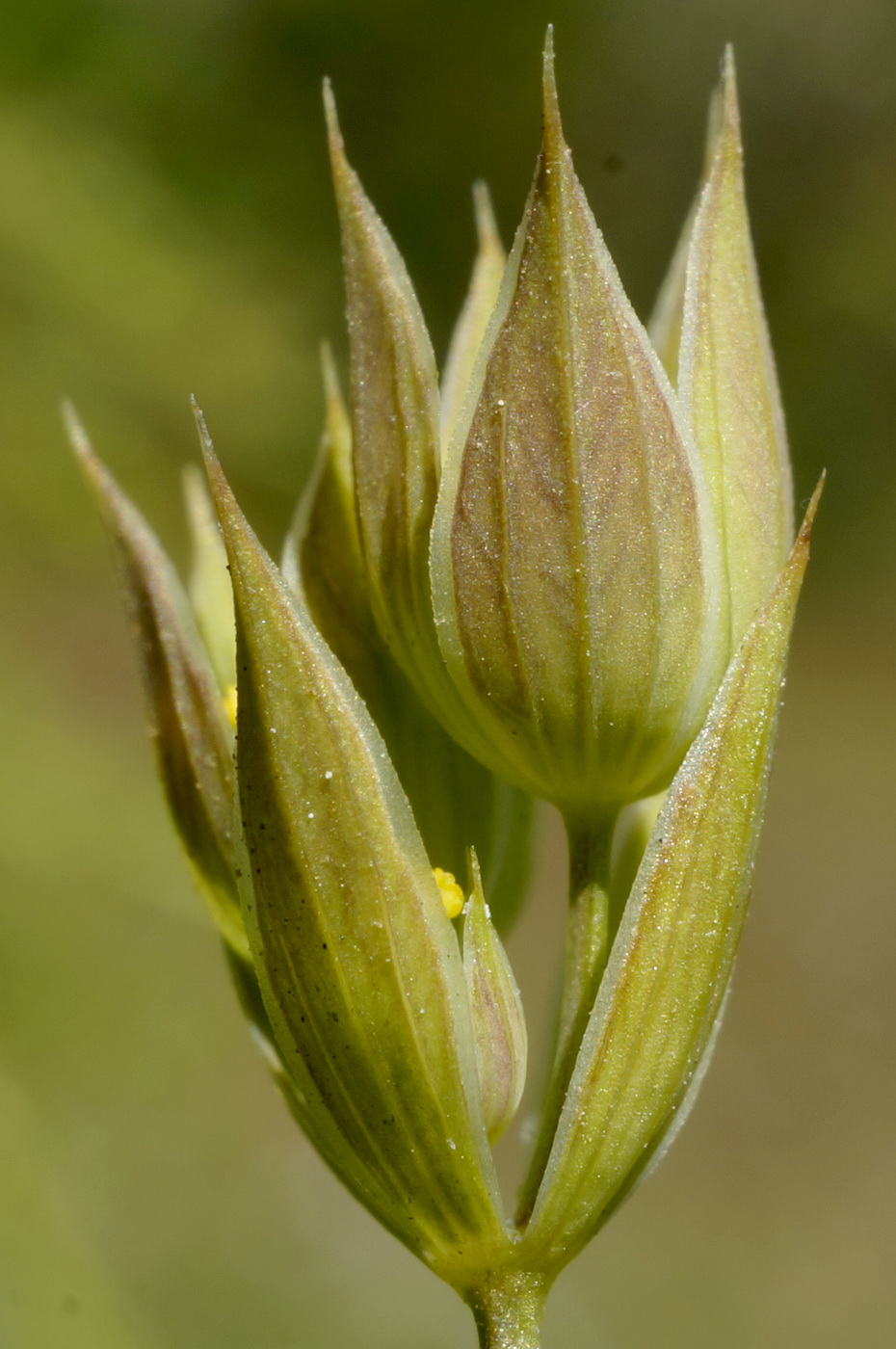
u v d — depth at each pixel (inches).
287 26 6.3
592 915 1.8
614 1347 5.6
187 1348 4.7
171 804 1.8
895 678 10.4
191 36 5.7
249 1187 5.1
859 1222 6.4
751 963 8.1
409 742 1.8
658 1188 6.5
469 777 1.8
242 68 6.0
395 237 8.1
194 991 5.0
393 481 1.8
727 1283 6.1
